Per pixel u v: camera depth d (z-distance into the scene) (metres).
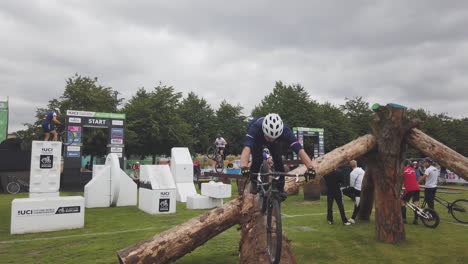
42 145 11.01
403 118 7.09
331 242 7.28
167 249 5.01
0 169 17.20
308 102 45.28
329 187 9.33
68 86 31.73
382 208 7.34
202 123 47.88
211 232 5.33
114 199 12.60
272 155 4.07
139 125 33.78
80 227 8.80
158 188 11.16
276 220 3.51
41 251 6.50
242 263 4.52
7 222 9.53
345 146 7.20
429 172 9.86
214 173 16.97
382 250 6.68
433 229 8.80
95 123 21.64
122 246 6.84
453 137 45.09
